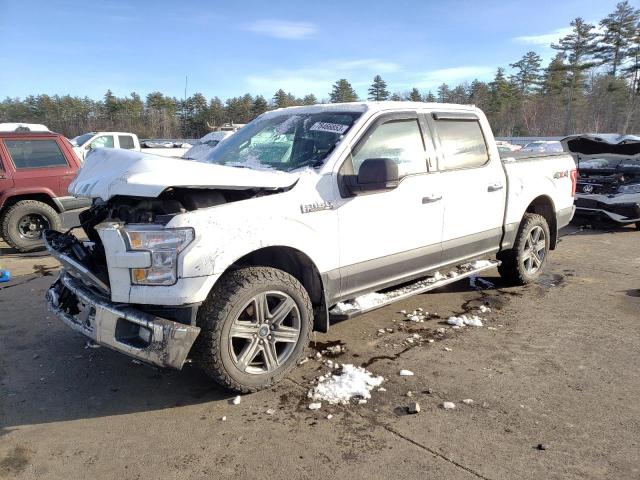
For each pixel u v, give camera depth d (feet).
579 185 31.91
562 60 211.61
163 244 10.18
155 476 9.06
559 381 12.30
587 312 16.92
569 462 9.33
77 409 11.28
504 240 17.97
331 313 13.01
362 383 12.10
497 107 224.33
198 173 10.62
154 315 10.59
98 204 13.37
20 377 12.70
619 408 11.10
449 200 15.30
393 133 14.11
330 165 12.60
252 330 11.36
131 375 12.80
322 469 9.21
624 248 26.40
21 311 17.19
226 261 10.57
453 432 10.27
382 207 13.48
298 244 11.80
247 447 9.86
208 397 11.72
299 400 11.51
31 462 9.46
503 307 17.46
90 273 10.94
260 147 14.43
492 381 12.32
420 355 13.75
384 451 9.69
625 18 200.44
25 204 26.48
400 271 14.42
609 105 194.70
